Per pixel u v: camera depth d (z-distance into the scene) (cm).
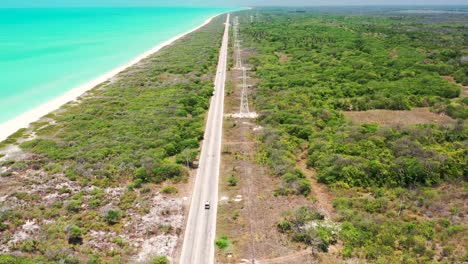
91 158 5328
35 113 7519
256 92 8619
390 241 3528
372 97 7975
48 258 3344
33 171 5100
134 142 5894
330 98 8031
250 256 3453
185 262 3419
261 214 4116
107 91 9069
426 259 3288
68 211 4172
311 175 5000
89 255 3453
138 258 3450
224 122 6981
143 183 4816
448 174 4759
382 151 5303
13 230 3819
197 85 9306
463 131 5994
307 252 3481
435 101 7788
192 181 4888
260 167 5216
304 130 6209
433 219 3966
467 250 3434
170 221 4019
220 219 4044
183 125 6681
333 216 4056
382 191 4478
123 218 4081
